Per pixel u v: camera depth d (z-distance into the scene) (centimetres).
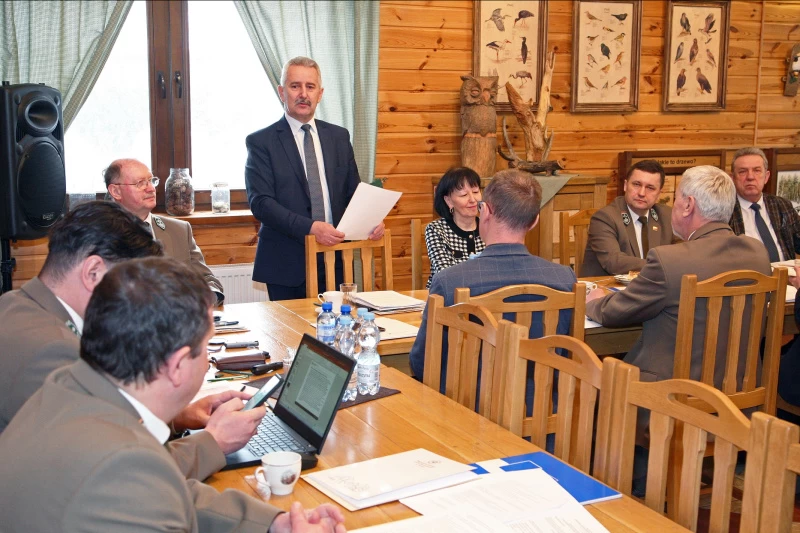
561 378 178
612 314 260
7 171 350
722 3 539
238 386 204
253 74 462
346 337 215
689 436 145
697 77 541
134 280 109
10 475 108
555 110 511
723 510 137
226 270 445
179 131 450
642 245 395
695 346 248
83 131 434
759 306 250
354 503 141
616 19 512
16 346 152
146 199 312
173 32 442
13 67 395
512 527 131
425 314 227
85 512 101
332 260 339
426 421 183
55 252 157
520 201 229
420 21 471
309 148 363
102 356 108
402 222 486
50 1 399
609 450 162
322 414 164
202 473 147
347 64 455
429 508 138
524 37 490
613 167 532
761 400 258
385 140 475
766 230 407
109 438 104
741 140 566
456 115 488
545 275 234
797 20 566
